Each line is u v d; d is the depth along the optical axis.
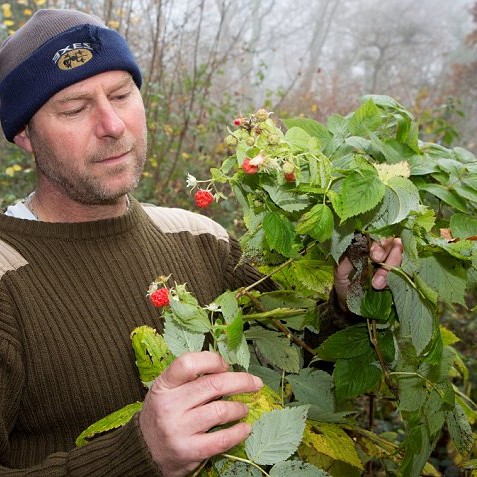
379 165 0.88
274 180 0.85
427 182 1.02
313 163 0.83
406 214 0.83
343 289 1.11
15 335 1.00
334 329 1.19
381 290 1.03
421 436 1.08
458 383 2.66
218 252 1.32
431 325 0.96
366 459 1.25
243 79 6.88
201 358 0.76
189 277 1.22
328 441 1.05
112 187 1.07
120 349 1.07
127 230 1.17
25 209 1.16
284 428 0.82
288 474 0.81
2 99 1.10
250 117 0.83
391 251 0.97
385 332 1.10
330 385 1.15
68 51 1.01
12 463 1.04
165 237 1.25
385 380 1.12
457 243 0.89
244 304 1.12
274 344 1.07
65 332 1.03
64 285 1.06
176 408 0.75
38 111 1.04
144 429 0.78
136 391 1.08
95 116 1.04
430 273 0.96
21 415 1.05
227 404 0.77
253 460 0.81
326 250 0.95
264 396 0.95
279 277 1.22
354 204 0.81
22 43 1.05
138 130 1.10
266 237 0.87
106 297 1.09
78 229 1.11
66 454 0.89
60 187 1.10
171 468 0.77
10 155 4.00
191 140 4.80
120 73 1.07
